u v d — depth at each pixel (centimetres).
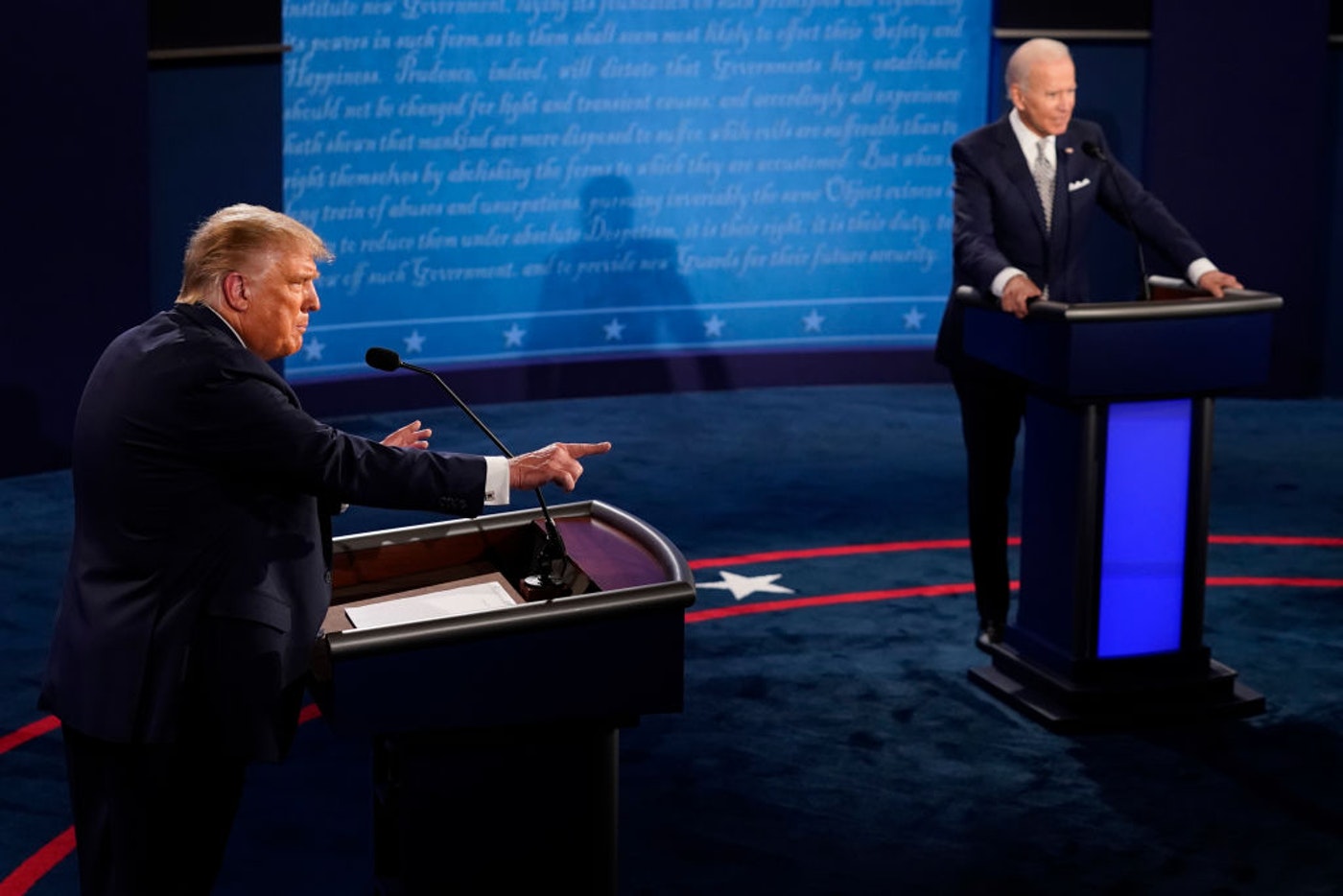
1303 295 958
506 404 935
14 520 719
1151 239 538
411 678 285
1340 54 945
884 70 962
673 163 952
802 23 949
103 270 788
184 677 292
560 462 305
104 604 293
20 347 776
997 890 404
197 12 805
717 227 965
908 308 991
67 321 784
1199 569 514
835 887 404
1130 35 934
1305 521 733
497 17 906
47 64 754
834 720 510
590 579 313
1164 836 434
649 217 955
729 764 477
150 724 290
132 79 778
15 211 760
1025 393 537
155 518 291
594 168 941
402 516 739
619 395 957
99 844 305
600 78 930
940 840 430
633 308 965
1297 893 402
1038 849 426
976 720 511
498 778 305
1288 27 932
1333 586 643
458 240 923
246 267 299
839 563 670
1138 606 514
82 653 294
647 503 751
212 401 290
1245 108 940
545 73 920
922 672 551
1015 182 535
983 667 549
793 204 971
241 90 823
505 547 347
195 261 303
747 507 747
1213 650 571
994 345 514
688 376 966
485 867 308
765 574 656
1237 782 467
